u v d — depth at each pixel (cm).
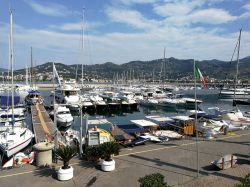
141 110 6900
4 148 2528
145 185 1019
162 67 11119
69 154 1261
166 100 7238
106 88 11138
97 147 1450
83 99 6394
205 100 9388
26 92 9162
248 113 4891
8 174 1311
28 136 2852
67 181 1236
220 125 3109
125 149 1762
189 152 1712
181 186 1189
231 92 9488
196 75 1658
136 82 14900
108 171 1355
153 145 1880
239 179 1260
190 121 3256
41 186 1185
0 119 4097
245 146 1875
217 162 1409
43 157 1414
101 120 4112
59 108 4822
